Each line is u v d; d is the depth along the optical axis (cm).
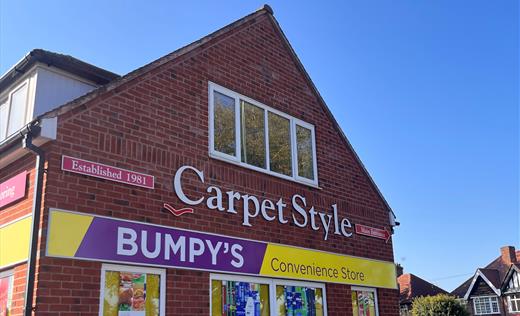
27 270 662
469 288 4778
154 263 772
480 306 4678
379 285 1192
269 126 1060
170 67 898
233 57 1028
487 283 4666
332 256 1091
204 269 836
